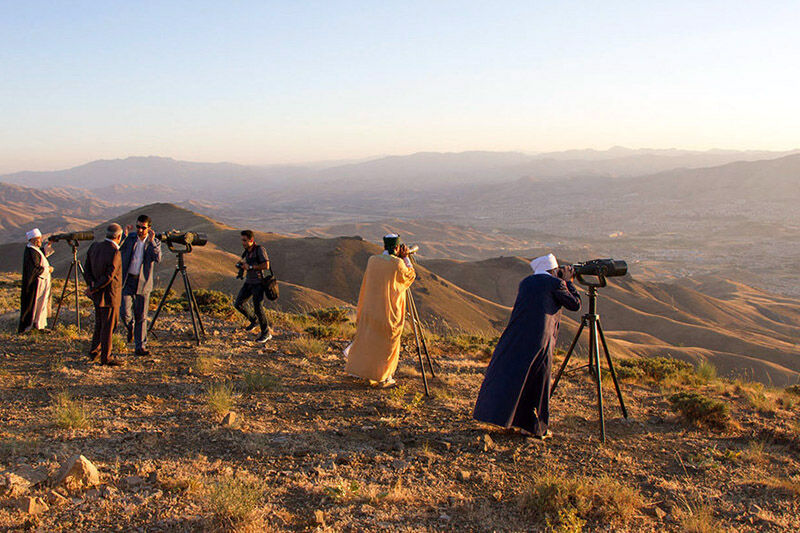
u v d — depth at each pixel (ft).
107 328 26.91
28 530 11.00
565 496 14.33
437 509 13.76
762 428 23.13
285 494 13.89
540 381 19.81
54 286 56.44
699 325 471.62
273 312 46.83
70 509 12.03
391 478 15.62
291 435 18.65
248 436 18.04
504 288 626.23
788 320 592.60
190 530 11.53
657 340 355.97
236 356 30.66
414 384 27.68
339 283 483.92
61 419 17.74
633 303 533.96
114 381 24.26
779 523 14.01
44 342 31.01
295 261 516.32
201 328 34.81
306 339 34.58
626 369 34.73
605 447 19.65
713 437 21.81
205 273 293.64
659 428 22.63
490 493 15.14
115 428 17.99
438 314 366.63
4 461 14.32
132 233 29.68
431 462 17.15
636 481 16.70
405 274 25.71
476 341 43.91
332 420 20.89
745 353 374.63
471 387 28.12
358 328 26.40
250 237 34.24
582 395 27.86
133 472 14.51
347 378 27.66
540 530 13.01
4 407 19.53
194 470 14.93
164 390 23.50
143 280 29.55
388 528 12.36
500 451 18.60
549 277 20.03
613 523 13.51
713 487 16.42
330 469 15.79
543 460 17.93
